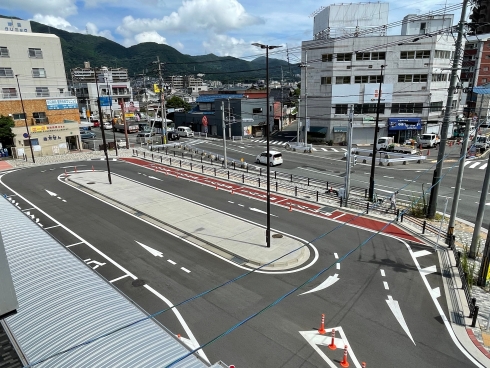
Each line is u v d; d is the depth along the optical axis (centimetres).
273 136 6806
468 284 1434
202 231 2080
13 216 1425
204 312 1309
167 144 5578
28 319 826
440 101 5428
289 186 3145
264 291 1456
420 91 5250
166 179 3456
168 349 749
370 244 1922
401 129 5334
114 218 2345
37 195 2895
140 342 763
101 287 971
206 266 1677
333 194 2844
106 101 7812
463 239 1981
